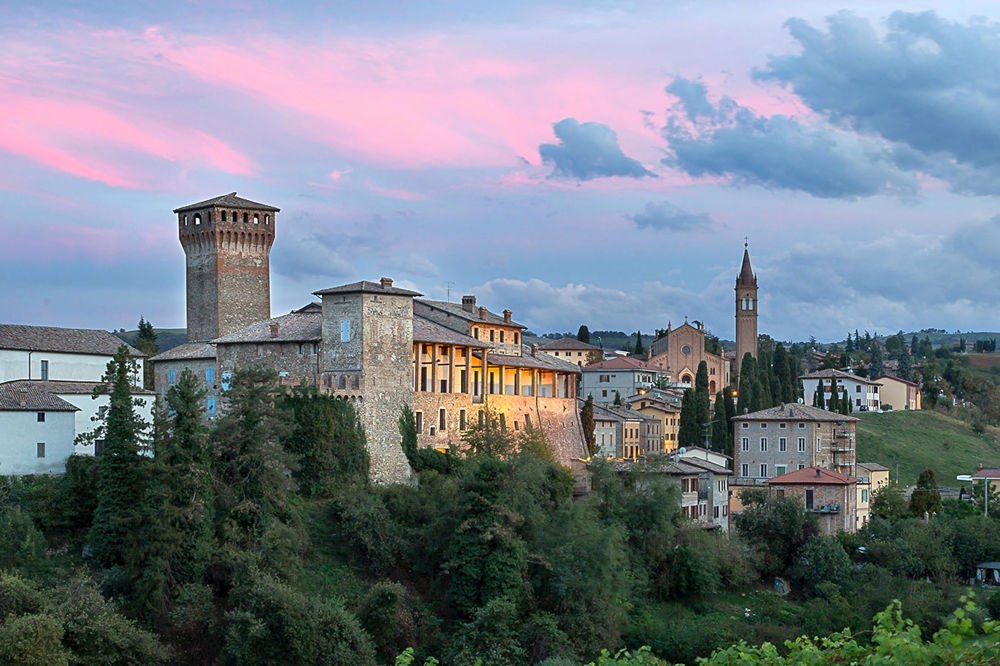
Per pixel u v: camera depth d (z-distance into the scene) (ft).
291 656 364.99
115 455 407.64
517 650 396.98
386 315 505.66
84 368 517.96
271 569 402.52
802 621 486.38
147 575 384.88
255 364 524.93
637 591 477.77
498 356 594.65
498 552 426.92
